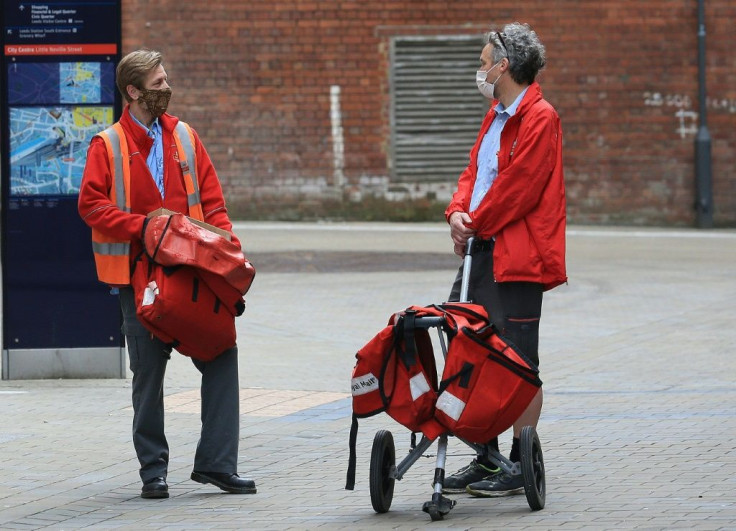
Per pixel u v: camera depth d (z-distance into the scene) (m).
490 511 10.60
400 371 10.34
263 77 41.28
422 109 41.66
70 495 11.60
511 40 11.33
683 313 23.86
